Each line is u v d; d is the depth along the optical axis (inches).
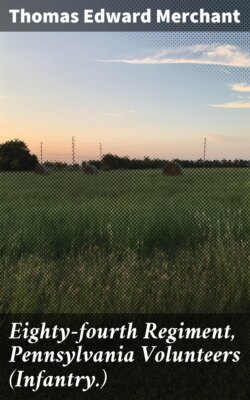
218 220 258.2
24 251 228.8
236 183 591.8
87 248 227.6
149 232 252.4
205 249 204.1
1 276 173.2
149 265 189.3
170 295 160.2
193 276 171.2
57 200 442.3
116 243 225.1
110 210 325.1
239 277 172.2
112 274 172.1
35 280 169.9
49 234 253.8
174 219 281.3
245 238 237.8
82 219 287.6
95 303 152.0
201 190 540.7
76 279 170.1
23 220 288.2
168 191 537.6
